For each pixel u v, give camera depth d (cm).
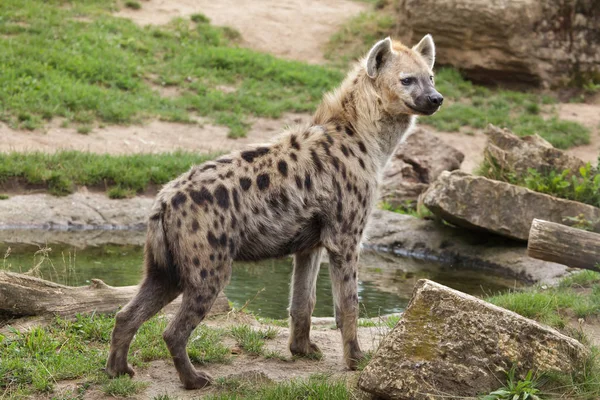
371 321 1244
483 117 3166
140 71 3133
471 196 1869
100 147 2472
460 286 1664
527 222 1820
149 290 880
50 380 877
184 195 851
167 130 2731
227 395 834
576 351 805
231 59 3366
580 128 3086
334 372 944
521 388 762
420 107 961
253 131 2873
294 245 927
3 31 3142
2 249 1673
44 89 2692
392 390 790
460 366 782
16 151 2234
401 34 3622
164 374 927
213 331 1063
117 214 2048
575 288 1438
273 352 1012
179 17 3709
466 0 3397
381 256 1966
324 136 942
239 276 1625
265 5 4038
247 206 877
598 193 1817
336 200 921
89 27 3372
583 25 3475
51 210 1989
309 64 3553
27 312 1051
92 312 1080
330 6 4125
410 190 2305
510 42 3394
